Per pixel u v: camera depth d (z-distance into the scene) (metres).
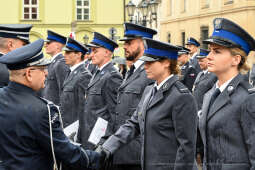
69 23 34.84
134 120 4.62
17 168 3.47
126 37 5.81
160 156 4.24
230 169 3.61
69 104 7.26
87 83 7.20
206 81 8.19
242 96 3.61
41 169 3.57
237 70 3.77
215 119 3.70
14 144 3.47
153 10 18.31
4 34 5.60
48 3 34.78
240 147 3.59
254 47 3.78
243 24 20.22
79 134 7.05
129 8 19.47
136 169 5.69
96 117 6.59
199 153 7.61
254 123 3.50
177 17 28.70
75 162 3.70
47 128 3.51
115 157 5.62
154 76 4.37
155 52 4.33
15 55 3.52
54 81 8.08
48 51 8.45
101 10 34.91
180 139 4.15
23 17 34.69
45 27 34.81
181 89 4.22
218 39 3.72
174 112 4.17
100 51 6.71
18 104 3.51
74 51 7.38
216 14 22.89
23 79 3.57
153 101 4.30
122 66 14.12
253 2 19.81
